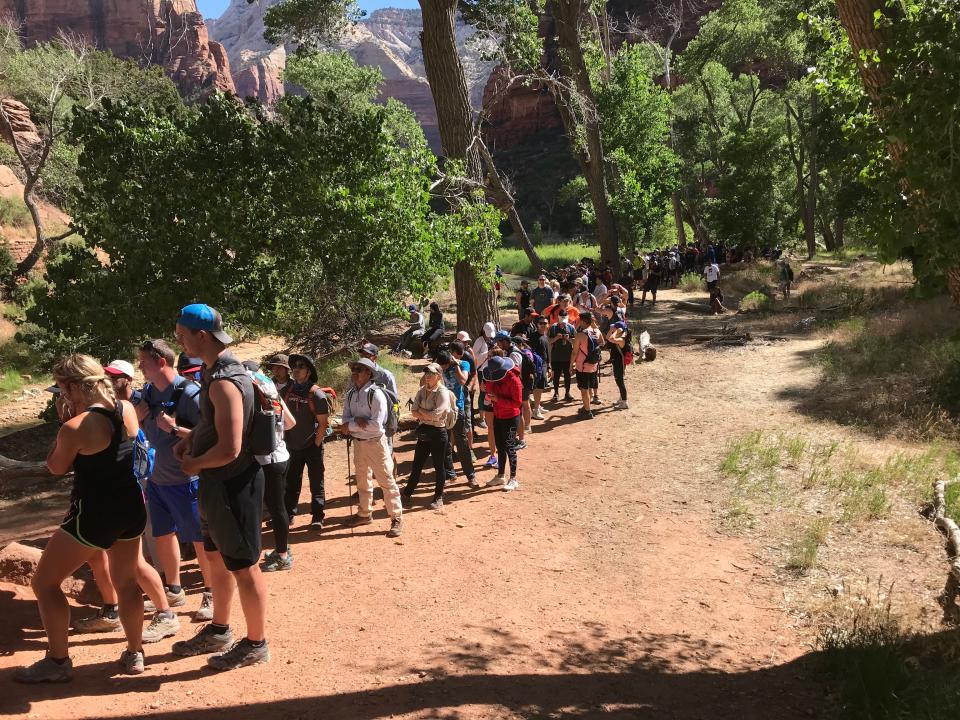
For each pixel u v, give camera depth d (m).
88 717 3.63
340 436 10.06
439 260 15.81
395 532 7.39
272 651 4.71
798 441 9.76
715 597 6.09
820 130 44.12
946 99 4.81
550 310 14.74
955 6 5.10
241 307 14.28
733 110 57.69
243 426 3.89
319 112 14.74
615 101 40.41
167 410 5.00
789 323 20.28
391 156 14.96
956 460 8.80
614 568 6.66
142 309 13.54
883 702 4.32
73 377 3.79
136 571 4.18
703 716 4.31
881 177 6.42
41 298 13.79
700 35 49.94
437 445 8.23
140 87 47.66
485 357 11.72
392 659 4.72
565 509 8.27
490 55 25.14
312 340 15.94
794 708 4.43
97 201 14.06
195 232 13.72
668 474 9.35
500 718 4.07
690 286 33.84
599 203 34.28
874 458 9.20
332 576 6.28
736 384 14.23
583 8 34.12
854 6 6.23
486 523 7.80
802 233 59.44
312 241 14.41
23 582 5.31
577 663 4.87
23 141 43.22
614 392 14.54
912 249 5.78
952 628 5.21
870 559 6.63
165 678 4.14
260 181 14.44
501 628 5.37
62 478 12.10
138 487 3.99
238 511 4.04
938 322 15.30
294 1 23.73
